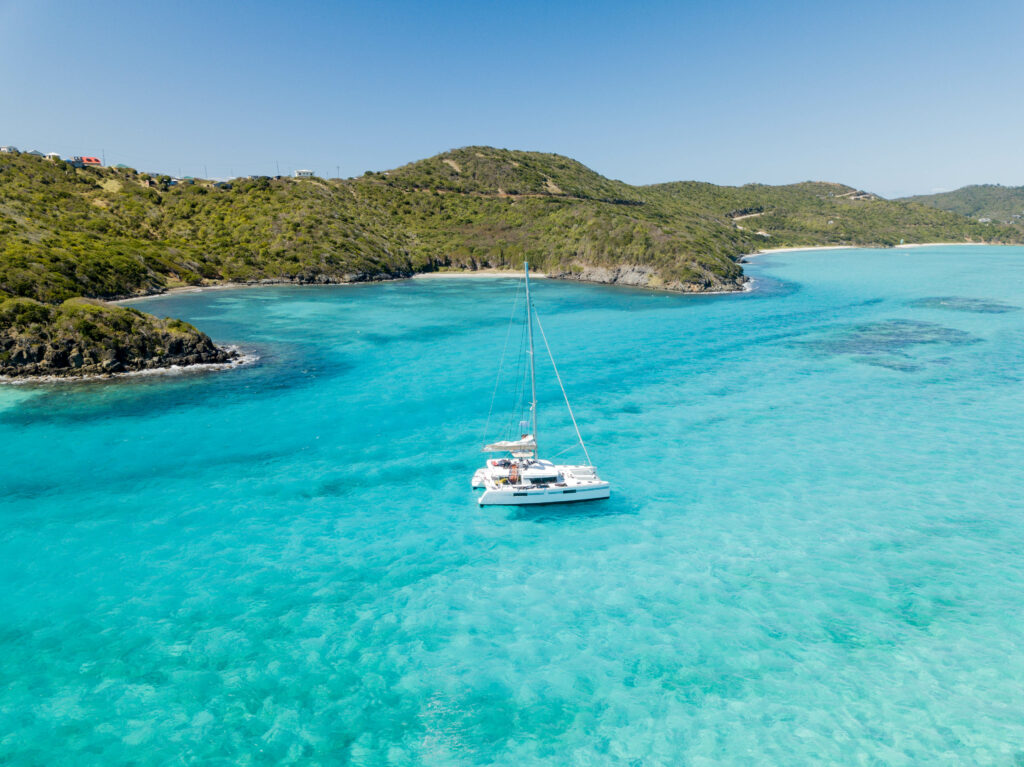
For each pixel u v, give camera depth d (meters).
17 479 37.75
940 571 27.23
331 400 53.72
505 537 31.06
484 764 17.95
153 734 19.02
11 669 21.86
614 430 46.06
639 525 32.06
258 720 19.62
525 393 55.66
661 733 18.92
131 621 24.56
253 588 26.80
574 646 22.95
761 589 26.20
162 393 55.53
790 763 17.66
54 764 17.88
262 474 38.75
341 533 31.53
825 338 76.88
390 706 20.22
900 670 21.30
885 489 35.53
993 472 37.53
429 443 43.94
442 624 24.34
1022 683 20.62
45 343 60.50
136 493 36.03
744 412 49.66
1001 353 67.19
